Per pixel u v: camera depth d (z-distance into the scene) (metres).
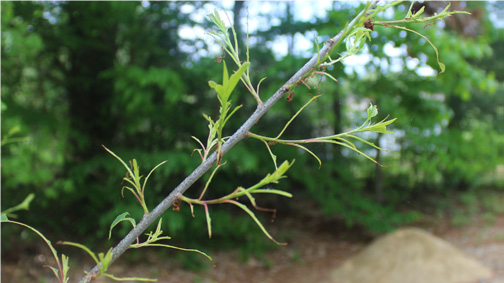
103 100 7.36
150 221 0.60
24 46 5.12
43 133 5.76
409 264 6.80
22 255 5.96
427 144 7.72
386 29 6.09
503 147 11.85
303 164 7.97
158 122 6.98
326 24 6.71
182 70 6.85
